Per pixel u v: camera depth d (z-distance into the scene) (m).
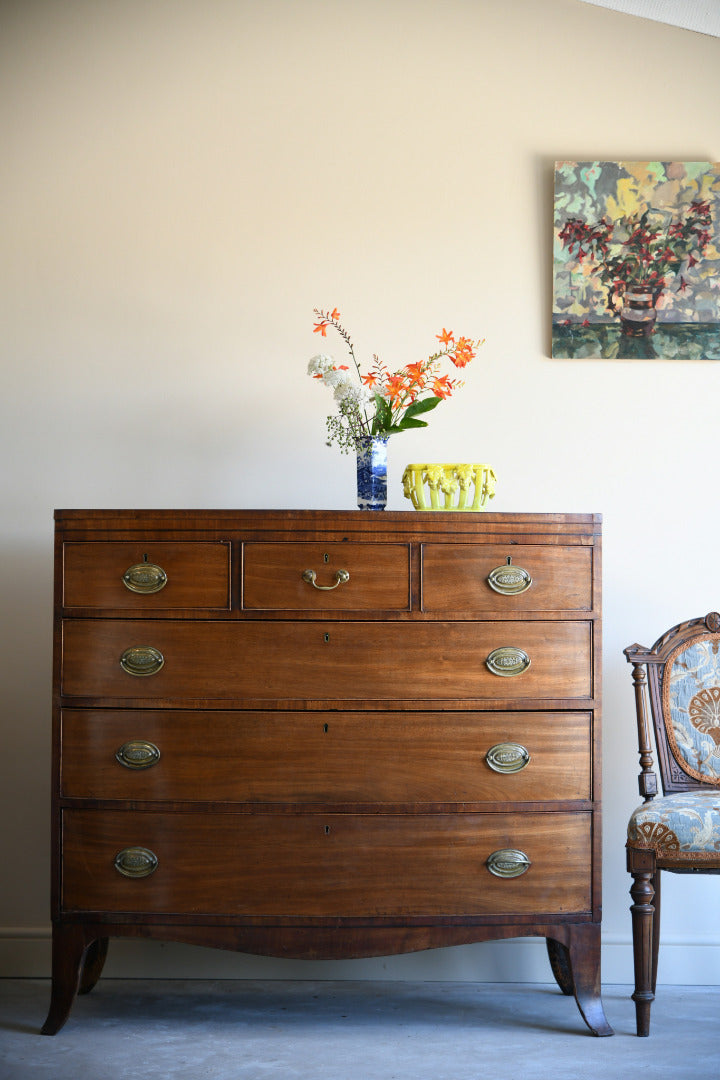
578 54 3.16
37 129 3.15
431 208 3.16
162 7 3.16
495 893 2.52
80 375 3.15
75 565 2.55
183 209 3.15
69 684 2.54
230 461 3.15
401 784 2.51
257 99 3.16
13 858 3.07
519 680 2.54
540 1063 2.41
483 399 3.14
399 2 3.16
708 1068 2.38
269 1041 2.54
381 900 2.50
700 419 3.14
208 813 2.51
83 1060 2.40
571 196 3.13
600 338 3.12
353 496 3.14
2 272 3.15
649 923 2.59
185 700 2.52
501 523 2.54
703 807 2.59
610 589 3.13
